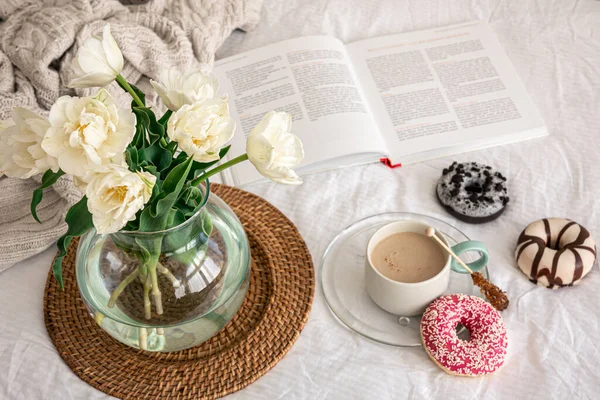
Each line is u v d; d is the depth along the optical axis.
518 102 0.93
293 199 0.85
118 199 0.43
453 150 0.89
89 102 0.43
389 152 0.88
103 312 0.63
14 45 0.84
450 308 0.69
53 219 0.79
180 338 0.66
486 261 0.72
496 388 0.67
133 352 0.70
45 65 0.83
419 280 0.70
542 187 0.84
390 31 1.06
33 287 0.77
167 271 0.59
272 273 0.76
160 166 0.53
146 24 0.93
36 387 0.68
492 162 0.87
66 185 0.78
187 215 0.56
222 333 0.72
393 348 0.71
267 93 0.94
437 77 0.97
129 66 0.90
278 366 0.70
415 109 0.93
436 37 1.03
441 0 1.09
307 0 1.09
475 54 1.00
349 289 0.76
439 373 0.68
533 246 0.75
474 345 0.67
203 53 0.94
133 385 0.67
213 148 0.47
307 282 0.75
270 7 1.09
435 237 0.69
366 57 1.00
